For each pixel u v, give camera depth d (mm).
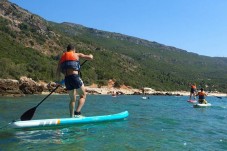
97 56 88938
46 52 77938
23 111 11445
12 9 95688
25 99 21484
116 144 6086
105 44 190875
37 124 7449
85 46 99500
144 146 6023
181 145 6324
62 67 8156
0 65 44438
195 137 7359
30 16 96375
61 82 8359
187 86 104438
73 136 6730
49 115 10172
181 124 9617
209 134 7922
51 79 53312
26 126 7312
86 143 6078
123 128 8055
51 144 5906
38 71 54094
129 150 5652
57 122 7754
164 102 27219
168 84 94625
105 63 84688
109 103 20969
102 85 64750
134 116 11266
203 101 22328
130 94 58312
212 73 176500
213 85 126188
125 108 15836
